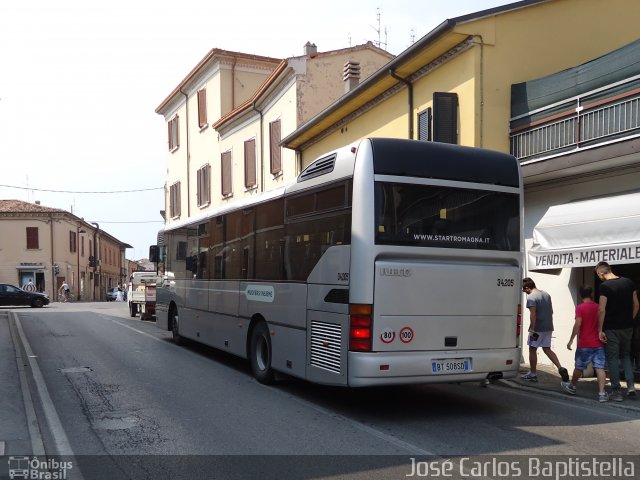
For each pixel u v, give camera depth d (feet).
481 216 24.16
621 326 26.23
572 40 40.37
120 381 30.83
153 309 70.03
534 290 30.91
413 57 41.86
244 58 88.53
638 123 29.60
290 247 27.66
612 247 27.53
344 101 52.24
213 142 91.81
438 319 22.99
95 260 186.91
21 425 21.85
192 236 42.91
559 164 31.83
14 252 156.46
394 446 19.39
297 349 26.48
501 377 24.13
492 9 38.24
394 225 22.61
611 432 21.24
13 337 51.42
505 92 38.50
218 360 38.50
